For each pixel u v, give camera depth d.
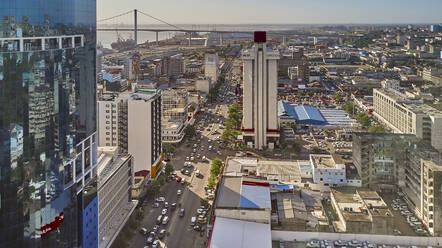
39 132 115.81
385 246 149.00
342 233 151.00
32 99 113.38
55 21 118.44
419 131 192.38
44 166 117.94
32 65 112.44
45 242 120.19
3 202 109.44
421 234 147.62
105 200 166.38
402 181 180.38
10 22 107.31
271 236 151.00
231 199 162.50
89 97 139.25
